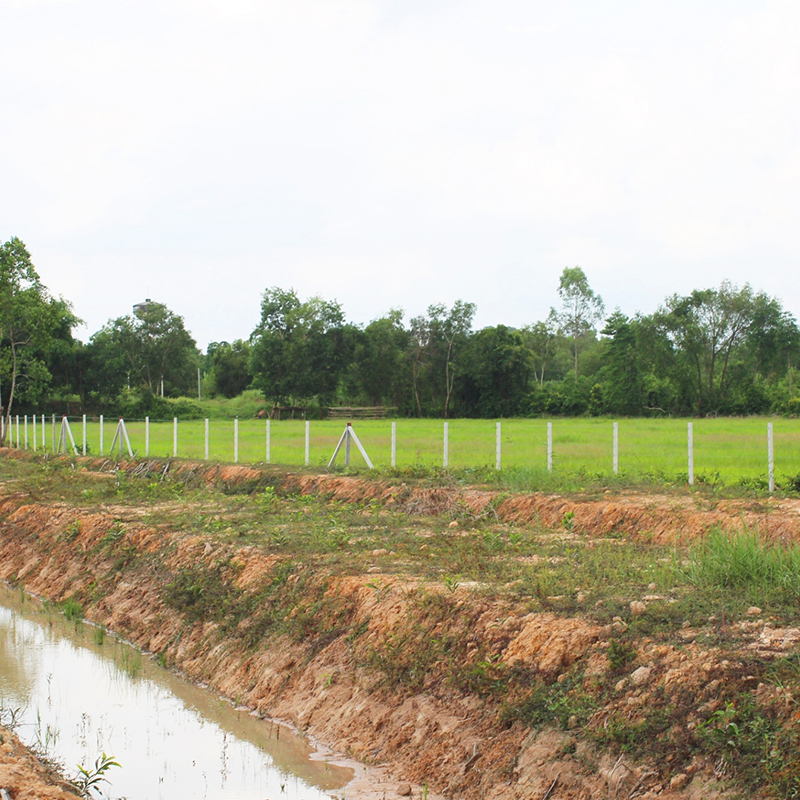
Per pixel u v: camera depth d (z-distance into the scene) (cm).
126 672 1157
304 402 8769
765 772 579
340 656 980
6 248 4406
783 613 783
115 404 8419
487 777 720
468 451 3020
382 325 8650
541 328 10975
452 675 841
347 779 793
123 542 1614
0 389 4966
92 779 759
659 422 5872
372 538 1391
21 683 1115
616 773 645
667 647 728
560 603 880
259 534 1476
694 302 7606
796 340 7375
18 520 2020
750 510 1359
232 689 1055
